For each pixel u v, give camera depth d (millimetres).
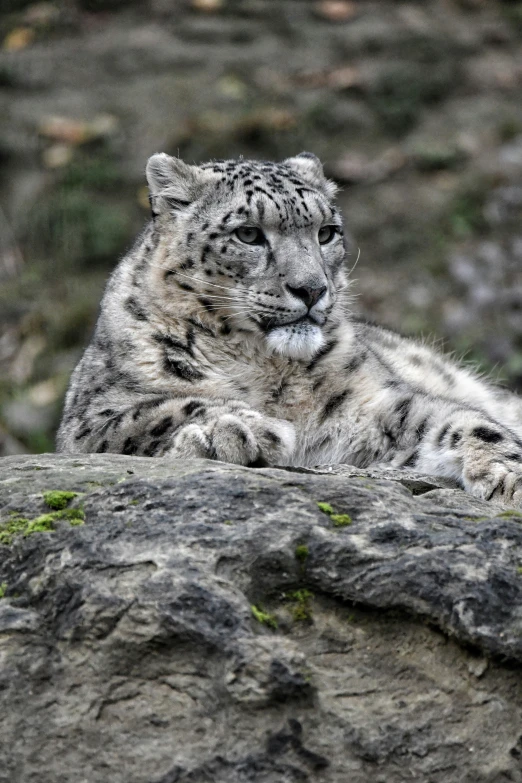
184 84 31000
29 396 23812
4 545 8367
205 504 8398
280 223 12211
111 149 29016
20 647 7820
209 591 7711
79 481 8984
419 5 34000
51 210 27797
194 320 12203
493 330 24688
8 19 33750
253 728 7484
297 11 33625
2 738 7609
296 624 7945
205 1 33656
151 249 12820
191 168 12836
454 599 7879
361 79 30906
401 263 26734
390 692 7809
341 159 28891
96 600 7766
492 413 15664
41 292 26688
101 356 12734
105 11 33875
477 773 7695
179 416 11008
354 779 7523
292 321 11867
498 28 33125
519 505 10523
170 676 7645
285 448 10672
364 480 9141
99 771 7512
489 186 28156
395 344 15656
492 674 7918
